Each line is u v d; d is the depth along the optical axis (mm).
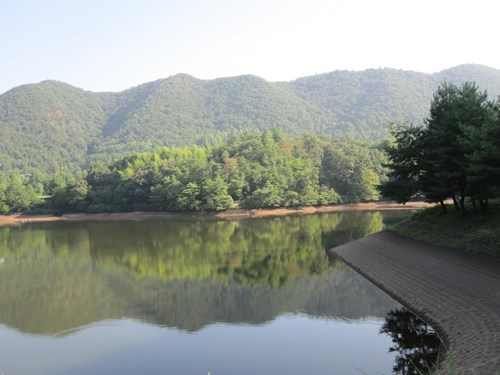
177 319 29328
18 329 28797
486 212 39219
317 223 82750
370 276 37375
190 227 88938
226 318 29031
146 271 45250
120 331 27641
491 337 19141
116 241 70188
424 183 44656
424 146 43844
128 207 128125
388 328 25609
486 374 15008
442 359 20125
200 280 39875
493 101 39812
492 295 24219
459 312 24016
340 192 120500
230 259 49312
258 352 23266
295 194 113562
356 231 67000
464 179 38562
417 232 44125
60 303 34625
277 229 76875
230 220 100875
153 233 80188
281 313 29406
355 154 123188
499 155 29781
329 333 25406
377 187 48594
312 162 126312
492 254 30812
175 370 21609
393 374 19766
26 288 40000
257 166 121000
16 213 135750
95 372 21891
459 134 37625
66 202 135750
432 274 31688
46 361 23578
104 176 141000
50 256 58344
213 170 121812
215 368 21594
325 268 42312
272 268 43406
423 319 26156
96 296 36281
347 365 21125
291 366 21328
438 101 44281
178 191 118375
